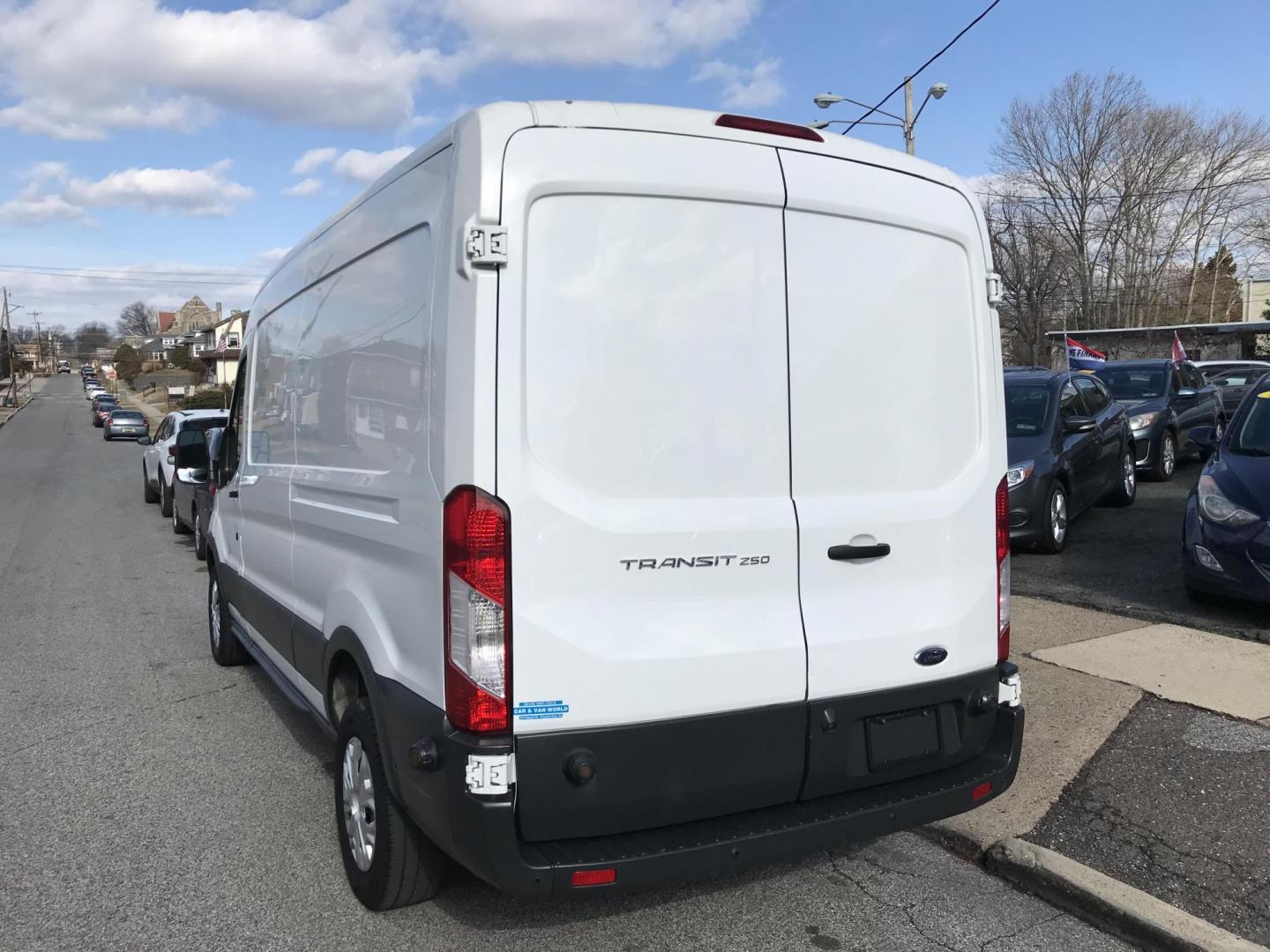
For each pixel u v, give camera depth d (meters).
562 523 2.74
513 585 2.70
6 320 108.62
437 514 2.81
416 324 3.04
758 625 3.01
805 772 3.10
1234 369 18.06
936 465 3.41
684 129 2.92
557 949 3.31
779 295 3.07
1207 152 44.50
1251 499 6.25
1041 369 10.30
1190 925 3.25
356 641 3.48
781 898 3.65
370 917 3.52
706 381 2.95
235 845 4.14
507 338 2.68
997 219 45.53
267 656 5.38
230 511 6.10
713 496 2.96
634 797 2.86
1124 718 4.97
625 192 2.82
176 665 7.01
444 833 2.83
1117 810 4.11
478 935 3.40
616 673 2.81
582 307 2.78
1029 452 8.60
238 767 5.03
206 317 162.88
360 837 3.59
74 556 11.98
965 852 3.98
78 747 5.35
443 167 2.91
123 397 93.69
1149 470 12.63
